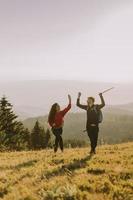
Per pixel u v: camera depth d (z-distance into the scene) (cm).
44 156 1923
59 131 1953
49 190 1080
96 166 1427
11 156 2155
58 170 1386
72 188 1051
